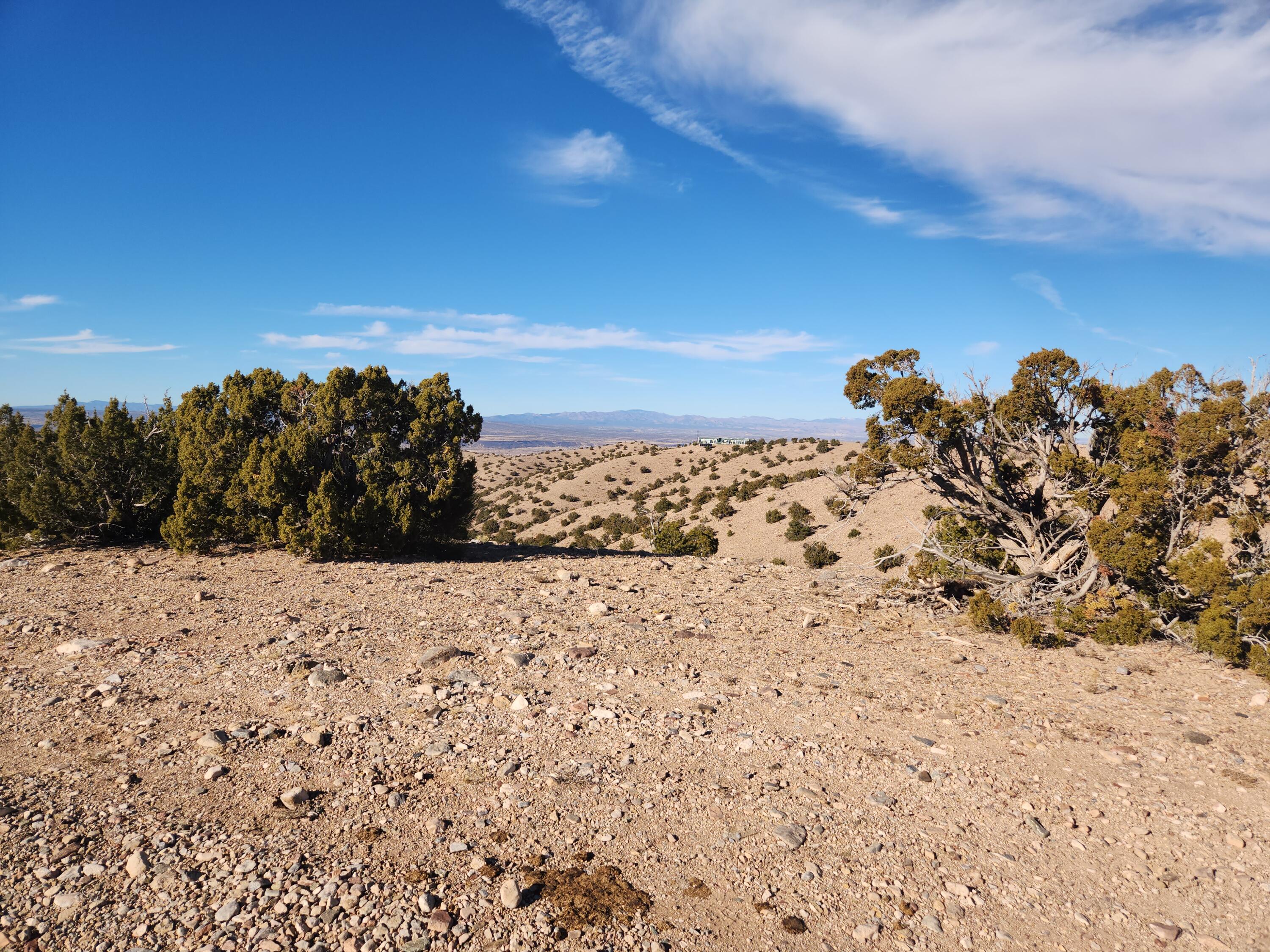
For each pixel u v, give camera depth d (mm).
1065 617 11391
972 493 13406
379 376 17312
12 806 4723
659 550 23562
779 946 3961
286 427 17141
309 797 5129
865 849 4961
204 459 16062
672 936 3957
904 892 4516
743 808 5410
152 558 14453
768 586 14672
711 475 80125
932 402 12430
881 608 12750
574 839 4836
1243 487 11266
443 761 5836
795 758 6332
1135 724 7520
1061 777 6250
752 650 9656
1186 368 11336
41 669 7539
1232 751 6883
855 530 41062
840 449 78062
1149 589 11438
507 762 5836
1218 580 9945
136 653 8094
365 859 4438
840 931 4121
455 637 9383
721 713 7262
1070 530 12273
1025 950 4078
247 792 5160
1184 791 6074
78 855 4270
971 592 13414
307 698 7031
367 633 9391
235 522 15500
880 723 7281
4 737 5840
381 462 16828
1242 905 4602
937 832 5258
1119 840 5301
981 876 4750
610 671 8359
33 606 10133
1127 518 10734
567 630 9992
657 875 4512
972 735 7090
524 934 3869
